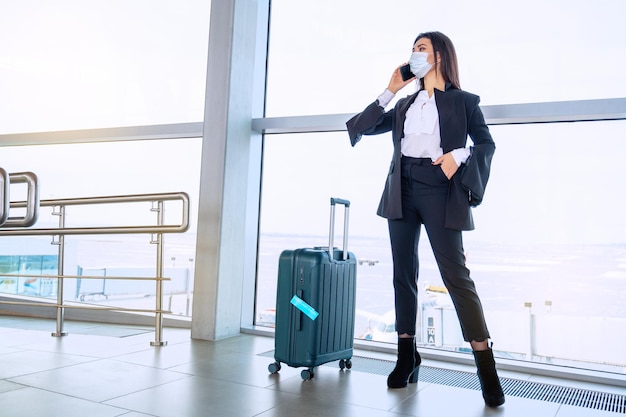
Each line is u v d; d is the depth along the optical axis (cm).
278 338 279
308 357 269
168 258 420
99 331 397
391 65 362
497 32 327
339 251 294
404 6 359
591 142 306
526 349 312
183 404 224
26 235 365
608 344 297
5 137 474
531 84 317
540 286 311
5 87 490
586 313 303
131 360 302
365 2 373
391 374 264
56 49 477
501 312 317
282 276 281
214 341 364
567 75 310
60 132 452
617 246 298
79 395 231
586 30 308
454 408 232
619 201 299
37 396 228
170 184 424
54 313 455
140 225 355
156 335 349
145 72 440
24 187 481
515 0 324
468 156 249
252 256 405
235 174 386
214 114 383
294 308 274
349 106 374
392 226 271
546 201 312
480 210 322
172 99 429
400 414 221
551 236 310
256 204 406
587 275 303
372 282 356
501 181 321
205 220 379
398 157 266
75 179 457
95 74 459
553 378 289
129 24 450
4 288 485
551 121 313
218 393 242
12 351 319
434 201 255
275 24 412
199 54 423
